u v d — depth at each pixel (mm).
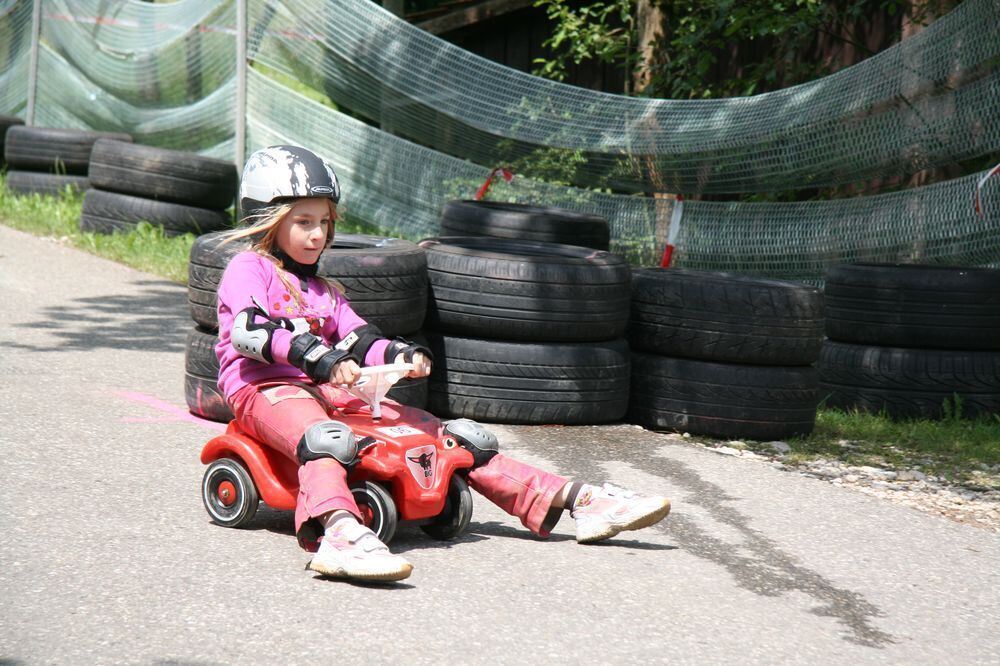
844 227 9078
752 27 11195
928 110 8523
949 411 7191
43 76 15672
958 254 8367
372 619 3498
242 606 3531
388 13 11516
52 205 12820
